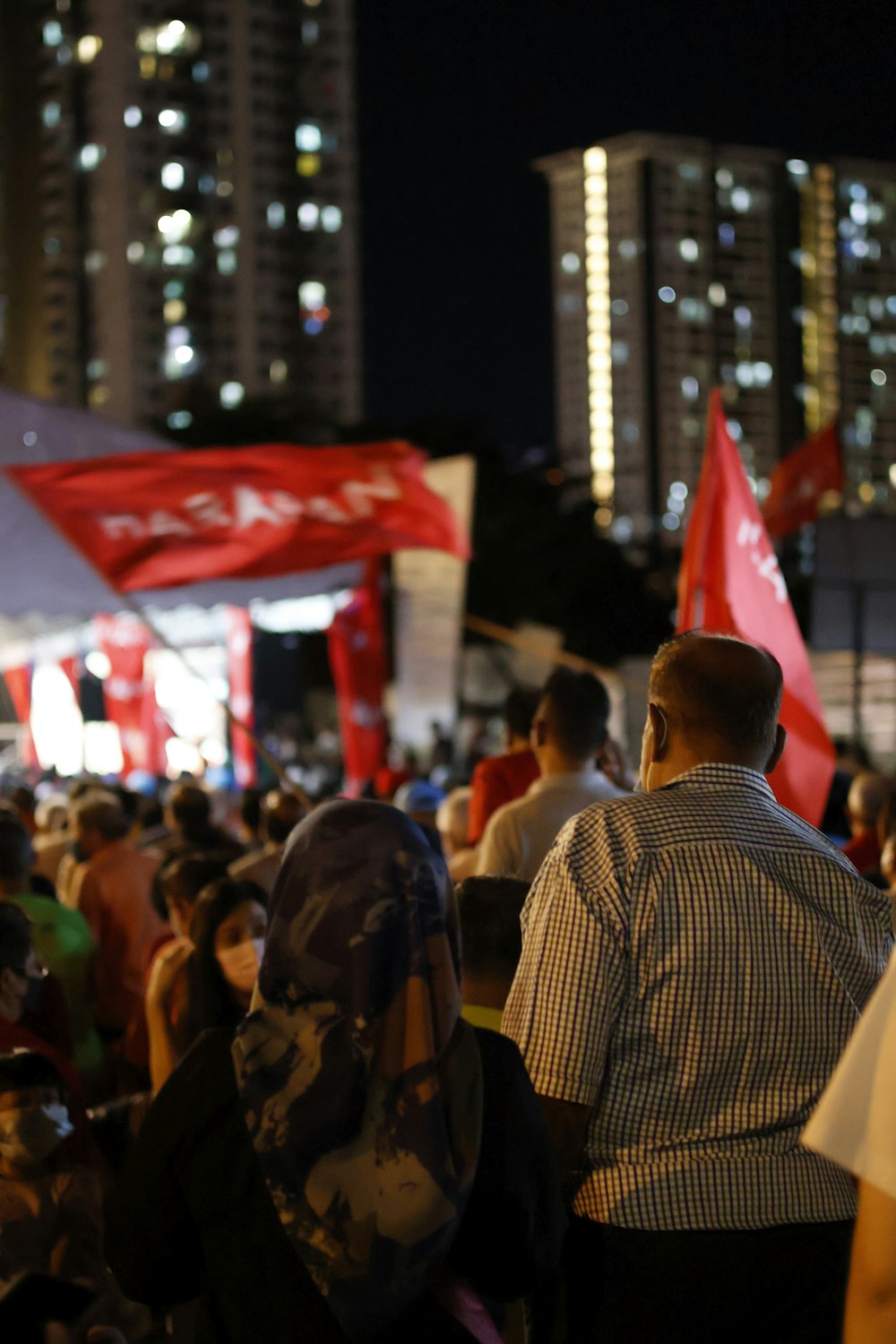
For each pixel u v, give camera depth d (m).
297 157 130.12
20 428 9.19
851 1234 2.75
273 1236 2.29
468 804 7.37
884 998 1.70
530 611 57.16
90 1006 6.02
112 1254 2.40
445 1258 2.34
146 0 124.81
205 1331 2.36
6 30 125.69
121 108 123.81
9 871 5.92
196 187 126.25
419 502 8.05
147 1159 2.38
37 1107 3.53
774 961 2.76
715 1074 2.75
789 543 57.22
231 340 126.81
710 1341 2.68
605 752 5.27
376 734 12.66
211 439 57.47
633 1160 2.75
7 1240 3.49
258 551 7.95
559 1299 2.80
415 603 11.78
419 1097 2.25
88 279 124.88
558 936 2.76
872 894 2.88
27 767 20.78
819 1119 1.70
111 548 7.74
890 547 16.69
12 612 11.01
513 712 6.13
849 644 16.48
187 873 4.91
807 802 4.81
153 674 17.33
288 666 53.25
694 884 2.77
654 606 60.94
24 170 125.75
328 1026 2.28
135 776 16.53
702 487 5.15
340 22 131.75
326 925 2.29
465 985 3.53
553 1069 2.71
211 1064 2.41
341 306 131.12
